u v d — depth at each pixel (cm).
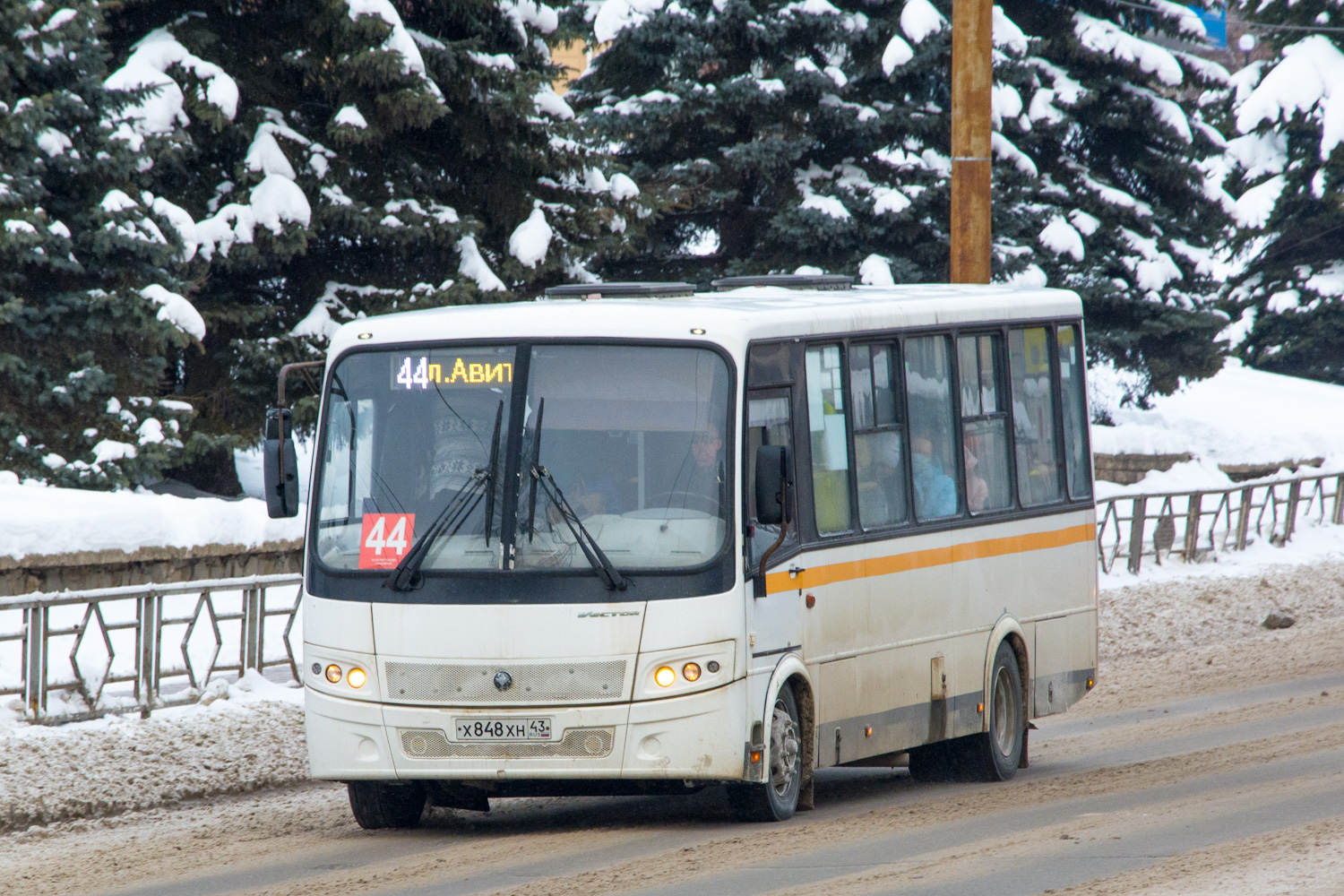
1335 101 16888
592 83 12219
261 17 9044
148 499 6844
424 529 3177
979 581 4028
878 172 11988
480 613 3106
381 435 3269
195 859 3117
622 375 3222
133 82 7956
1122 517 8831
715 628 3095
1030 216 12588
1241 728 4600
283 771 4172
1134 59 13088
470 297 8894
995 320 4184
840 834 3120
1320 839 2711
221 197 8606
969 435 4047
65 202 7650
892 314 3781
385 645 3147
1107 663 6406
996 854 2791
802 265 11831
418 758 3133
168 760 4122
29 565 5866
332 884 2781
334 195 8744
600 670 3081
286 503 3350
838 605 3494
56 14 7475
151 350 7975
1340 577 8300
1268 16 17525
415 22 9356
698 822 3391
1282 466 11962
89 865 3100
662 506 3147
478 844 3186
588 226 9475
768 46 11731
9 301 7294
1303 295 18050
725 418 3183
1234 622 7200
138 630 4566
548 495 3158
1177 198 13638
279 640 5625
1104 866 2617
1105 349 13162
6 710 4356
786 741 3316
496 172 9456
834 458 3531
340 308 9044
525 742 3095
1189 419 14250
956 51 6109
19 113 7250
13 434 7394
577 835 3253
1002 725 4144
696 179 11538
